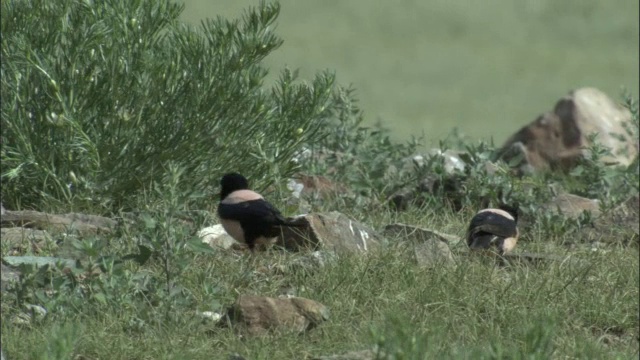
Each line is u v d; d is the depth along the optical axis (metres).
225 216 16.55
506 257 17.62
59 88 17.62
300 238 17.42
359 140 22.84
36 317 14.09
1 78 17.89
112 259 14.53
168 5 18.39
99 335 13.57
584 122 26.47
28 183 18.42
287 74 19.34
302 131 19.00
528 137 26.62
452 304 15.34
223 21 19.11
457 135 26.91
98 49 18.12
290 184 20.80
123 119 17.98
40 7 17.94
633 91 74.88
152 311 14.23
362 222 19.58
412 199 21.20
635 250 19.14
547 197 21.45
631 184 22.28
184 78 18.34
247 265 16.30
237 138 18.67
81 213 18.14
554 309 15.42
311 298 15.33
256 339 13.97
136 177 18.25
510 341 14.17
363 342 14.01
